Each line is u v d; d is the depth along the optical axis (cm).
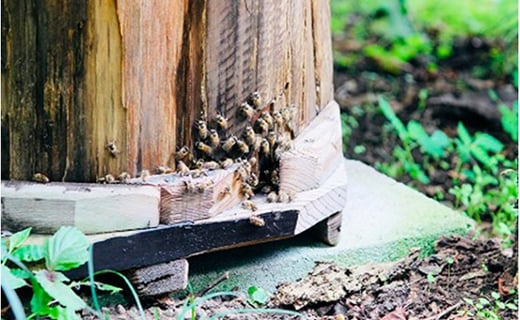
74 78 292
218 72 308
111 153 299
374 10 794
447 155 545
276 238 322
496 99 602
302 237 356
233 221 311
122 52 290
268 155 330
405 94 647
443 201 493
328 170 345
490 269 359
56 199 291
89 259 276
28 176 300
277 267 339
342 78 675
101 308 312
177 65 301
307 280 340
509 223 426
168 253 303
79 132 297
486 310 336
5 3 286
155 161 306
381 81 671
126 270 304
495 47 725
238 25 307
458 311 336
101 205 293
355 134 582
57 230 292
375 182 413
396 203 391
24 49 289
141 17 290
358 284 340
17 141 298
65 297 269
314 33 343
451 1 798
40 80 292
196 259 335
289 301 329
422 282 351
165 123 304
